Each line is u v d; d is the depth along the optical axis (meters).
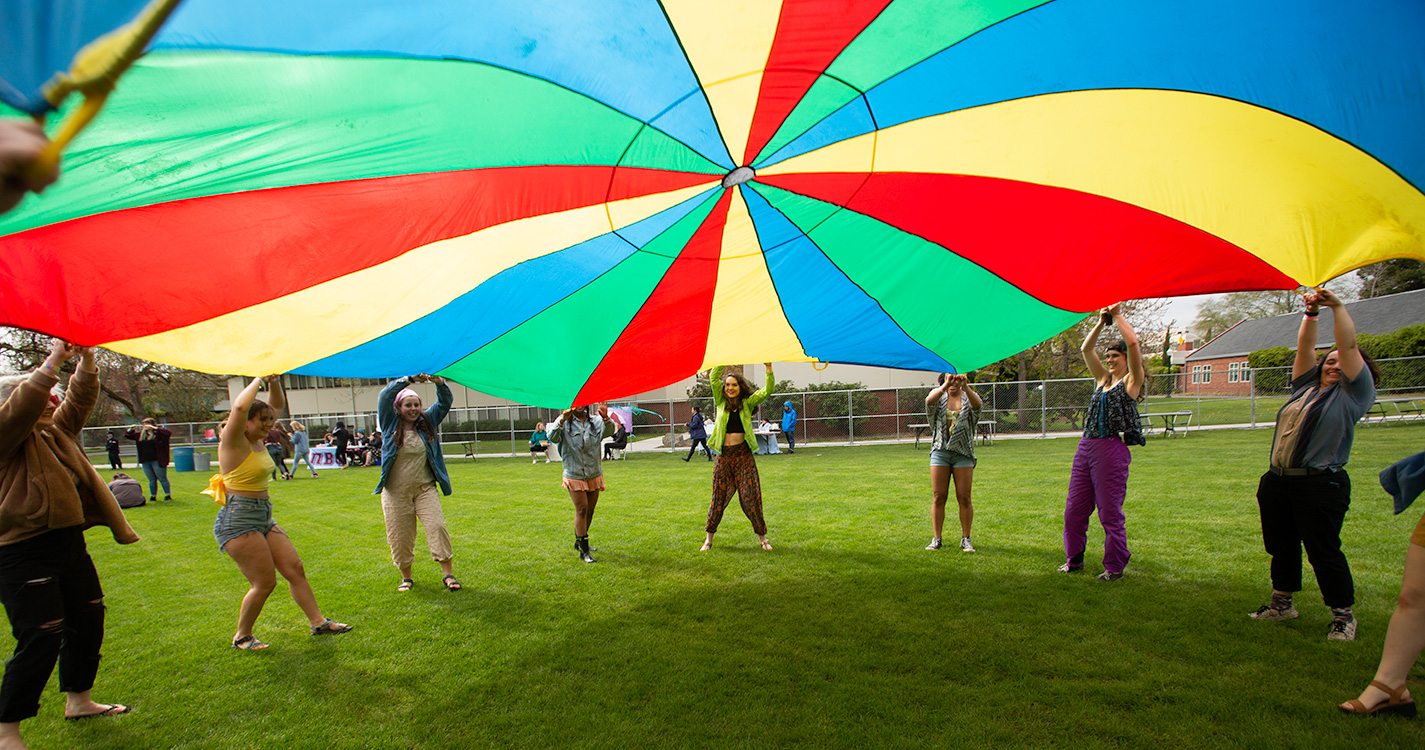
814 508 8.52
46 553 2.96
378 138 2.40
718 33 2.46
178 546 7.77
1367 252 3.20
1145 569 5.15
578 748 2.92
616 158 3.21
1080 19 2.53
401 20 1.91
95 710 3.37
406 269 3.37
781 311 5.05
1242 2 2.36
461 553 6.75
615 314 4.71
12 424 2.75
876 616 4.38
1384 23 2.30
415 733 3.12
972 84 2.95
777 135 3.31
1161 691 3.18
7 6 1.06
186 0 1.49
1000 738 2.85
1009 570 5.28
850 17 2.46
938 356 5.48
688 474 13.36
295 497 12.19
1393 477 3.10
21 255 2.18
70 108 1.12
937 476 5.98
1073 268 4.11
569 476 6.16
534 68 2.41
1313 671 3.31
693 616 4.55
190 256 2.60
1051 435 19.61
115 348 2.87
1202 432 18.06
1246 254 3.58
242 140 2.09
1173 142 3.09
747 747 2.87
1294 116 2.75
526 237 3.59
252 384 4.20
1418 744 2.62
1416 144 2.59
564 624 4.50
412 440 5.41
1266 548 3.96
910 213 3.96
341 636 4.42
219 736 3.15
